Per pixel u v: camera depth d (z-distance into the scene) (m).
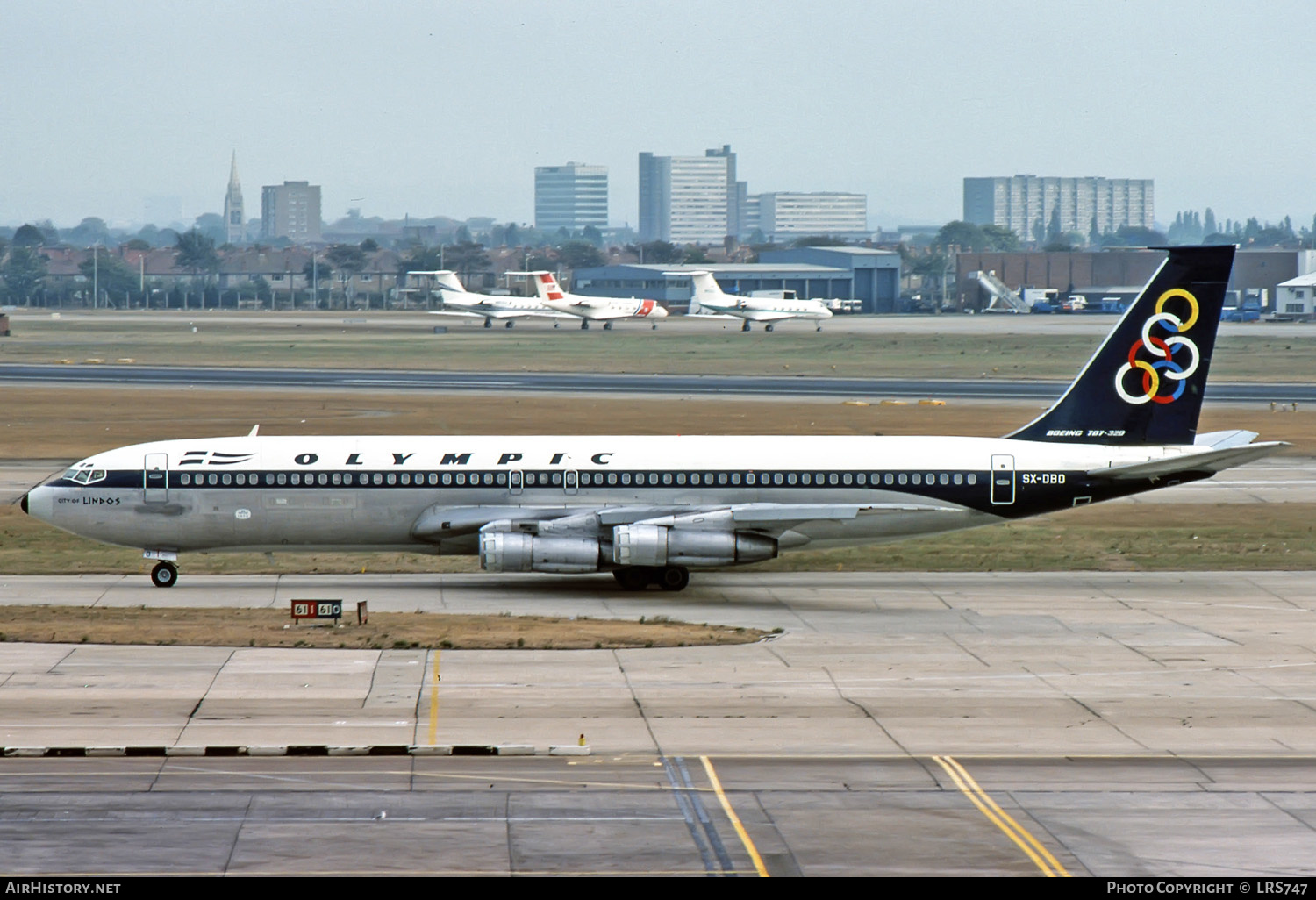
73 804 80.06
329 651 120.75
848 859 72.56
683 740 94.81
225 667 114.56
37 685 107.69
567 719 100.12
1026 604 147.75
